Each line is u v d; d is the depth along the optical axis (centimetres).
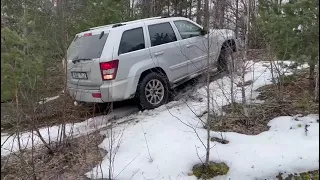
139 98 601
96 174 388
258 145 417
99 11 920
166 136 470
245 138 440
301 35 469
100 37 592
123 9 1020
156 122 529
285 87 575
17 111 409
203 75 700
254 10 545
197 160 406
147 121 543
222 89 557
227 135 451
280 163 378
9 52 391
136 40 611
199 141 445
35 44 489
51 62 582
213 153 412
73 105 644
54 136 530
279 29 494
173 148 435
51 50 567
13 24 490
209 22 515
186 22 709
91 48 596
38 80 466
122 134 466
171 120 531
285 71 575
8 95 392
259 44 551
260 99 555
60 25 586
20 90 413
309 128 432
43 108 619
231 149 416
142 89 600
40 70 455
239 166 386
